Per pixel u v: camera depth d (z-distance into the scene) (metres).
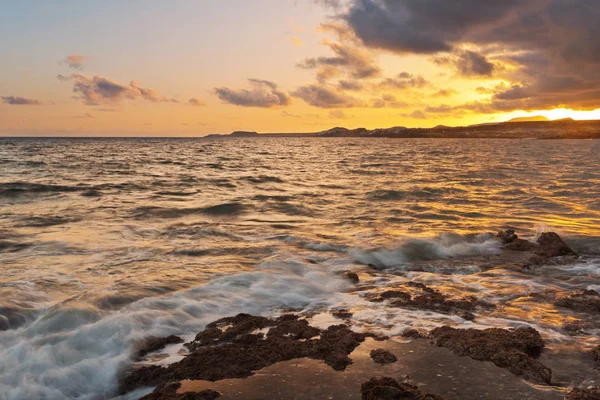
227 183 27.64
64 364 5.71
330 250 11.98
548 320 7.28
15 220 15.38
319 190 24.84
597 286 9.26
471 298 8.38
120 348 6.18
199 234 13.69
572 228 15.02
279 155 69.12
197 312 7.46
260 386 5.16
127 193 22.81
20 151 69.12
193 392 4.95
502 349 5.82
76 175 31.80
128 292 8.22
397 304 8.04
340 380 5.26
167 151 79.62
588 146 118.31
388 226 15.28
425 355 5.86
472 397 4.84
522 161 53.72
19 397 5.04
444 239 13.15
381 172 37.53
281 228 14.80
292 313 7.60
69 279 9.09
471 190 25.14
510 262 11.27
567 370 5.54
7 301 7.61
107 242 12.49
